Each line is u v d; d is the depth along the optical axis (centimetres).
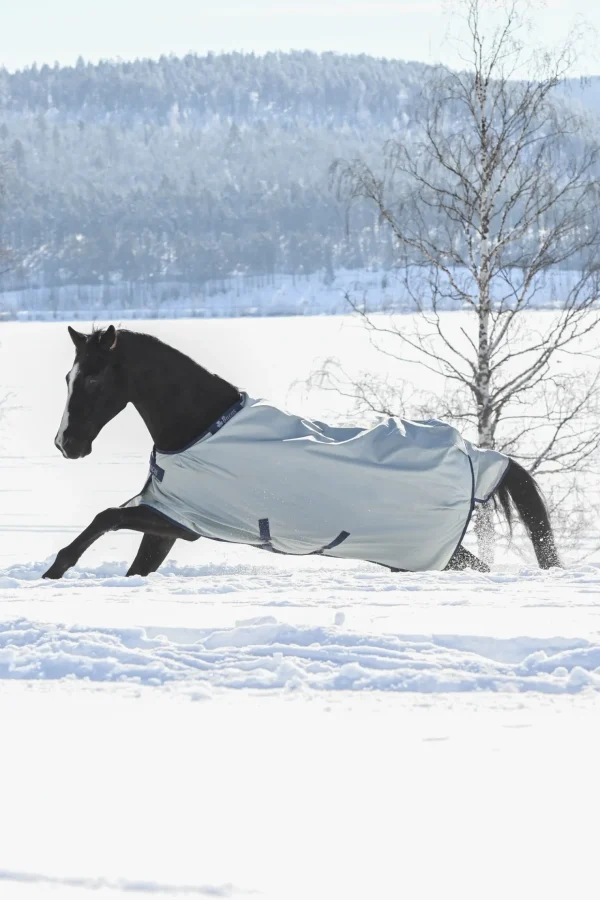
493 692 656
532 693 651
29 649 738
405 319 4759
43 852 414
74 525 2442
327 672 688
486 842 426
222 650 733
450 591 984
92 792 483
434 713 611
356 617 819
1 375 5891
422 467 1228
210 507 1187
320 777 500
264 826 442
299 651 721
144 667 701
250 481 1179
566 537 1952
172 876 392
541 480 2150
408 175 2053
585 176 2016
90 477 3231
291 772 508
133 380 1190
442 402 2083
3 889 379
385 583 1036
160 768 514
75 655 724
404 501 1218
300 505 1189
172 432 1188
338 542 1210
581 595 946
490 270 2034
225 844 423
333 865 404
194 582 1052
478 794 479
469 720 596
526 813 456
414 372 4666
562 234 2014
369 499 1205
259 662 709
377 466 1209
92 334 1195
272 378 5038
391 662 698
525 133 2023
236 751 541
